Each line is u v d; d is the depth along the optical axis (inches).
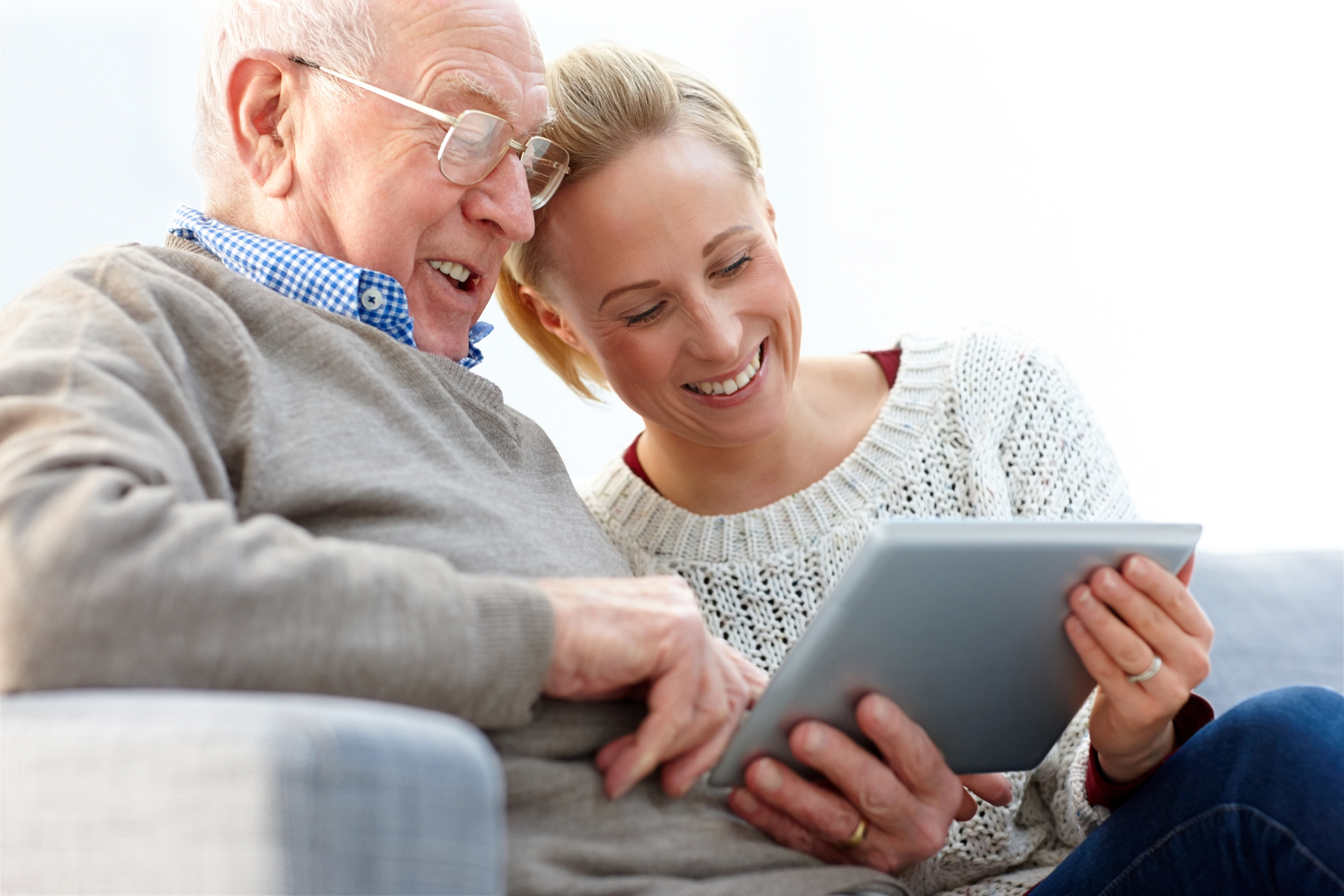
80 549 30.0
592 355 63.7
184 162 97.3
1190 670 43.5
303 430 42.0
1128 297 112.0
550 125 57.9
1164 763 46.8
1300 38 111.0
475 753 27.2
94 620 29.8
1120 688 44.4
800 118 110.2
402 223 52.2
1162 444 111.3
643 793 40.5
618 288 57.9
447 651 33.1
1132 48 111.9
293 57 51.6
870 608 38.7
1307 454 110.0
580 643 36.7
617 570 48.6
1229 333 111.3
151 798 25.3
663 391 60.9
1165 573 42.6
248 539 32.6
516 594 35.4
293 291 51.0
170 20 97.2
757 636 62.4
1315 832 41.0
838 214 110.8
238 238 52.1
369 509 41.1
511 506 45.4
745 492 65.4
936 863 58.2
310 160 52.0
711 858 39.6
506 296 67.0
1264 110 111.4
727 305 58.4
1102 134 111.9
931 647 41.4
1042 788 61.4
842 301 111.0
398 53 51.8
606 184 57.1
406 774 25.7
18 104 95.7
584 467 106.2
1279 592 75.6
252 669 30.9
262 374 42.4
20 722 27.6
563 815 38.1
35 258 95.6
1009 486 65.0
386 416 44.6
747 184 59.2
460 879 26.2
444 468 44.3
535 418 106.0
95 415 34.7
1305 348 110.5
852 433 66.3
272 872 24.0
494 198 54.6
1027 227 112.0
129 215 96.8
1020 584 40.9
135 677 30.0
